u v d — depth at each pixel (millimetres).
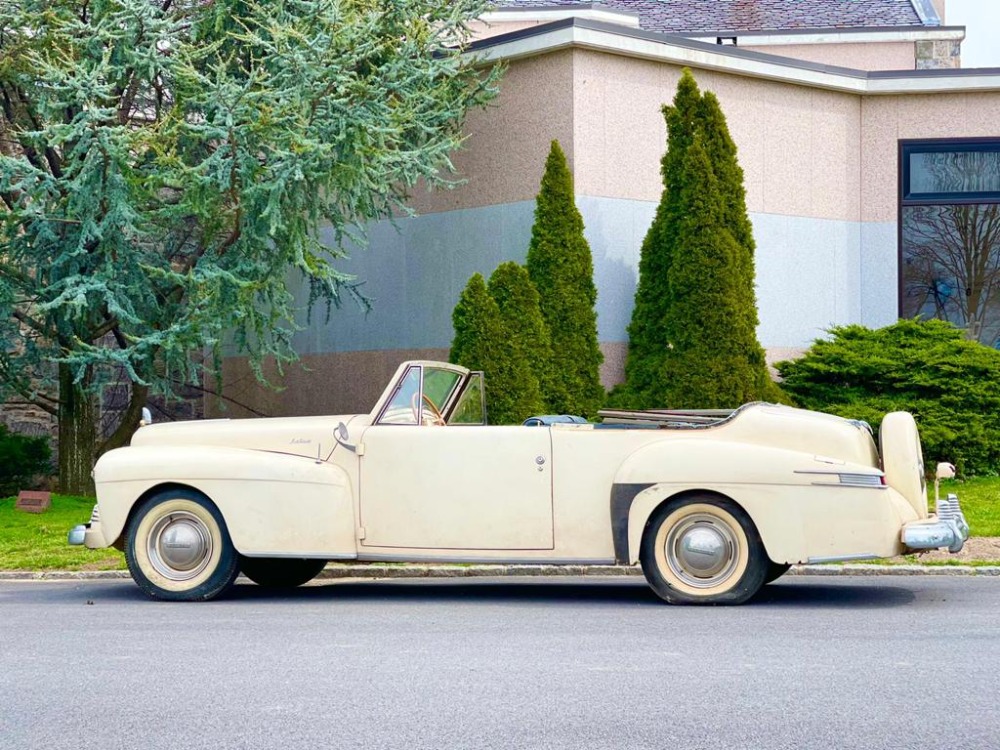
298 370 21188
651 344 16750
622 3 25078
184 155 15516
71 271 15633
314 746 5359
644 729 5562
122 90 16484
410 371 10117
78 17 16062
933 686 6379
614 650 7414
